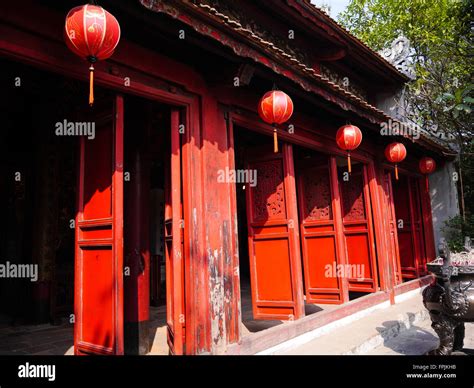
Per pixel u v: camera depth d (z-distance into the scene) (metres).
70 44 2.76
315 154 8.00
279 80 4.64
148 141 5.29
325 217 7.25
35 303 6.64
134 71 3.85
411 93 9.71
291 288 5.71
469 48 8.10
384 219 8.33
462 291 4.48
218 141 4.65
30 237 6.94
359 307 6.87
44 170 6.88
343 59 8.55
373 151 8.34
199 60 4.35
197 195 4.31
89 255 4.18
